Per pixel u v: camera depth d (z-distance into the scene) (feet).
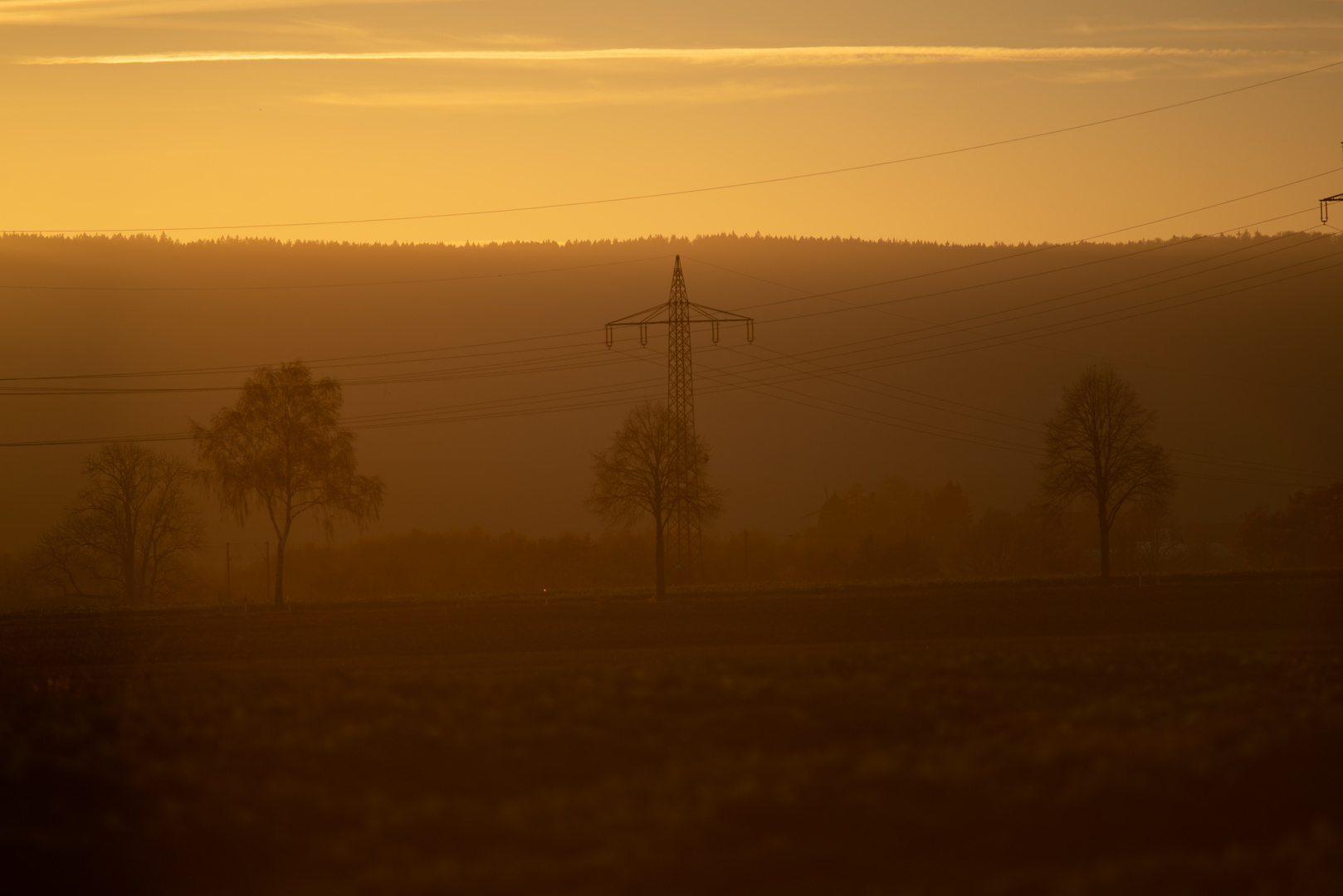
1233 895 111.96
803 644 384.47
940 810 140.56
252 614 574.97
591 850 135.85
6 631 513.04
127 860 132.57
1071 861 125.90
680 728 193.77
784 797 145.07
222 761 170.91
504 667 332.39
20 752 165.07
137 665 382.22
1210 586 582.35
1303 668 247.29
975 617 463.42
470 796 164.25
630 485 621.72
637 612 515.91
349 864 133.49
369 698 214.07
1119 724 194.08
